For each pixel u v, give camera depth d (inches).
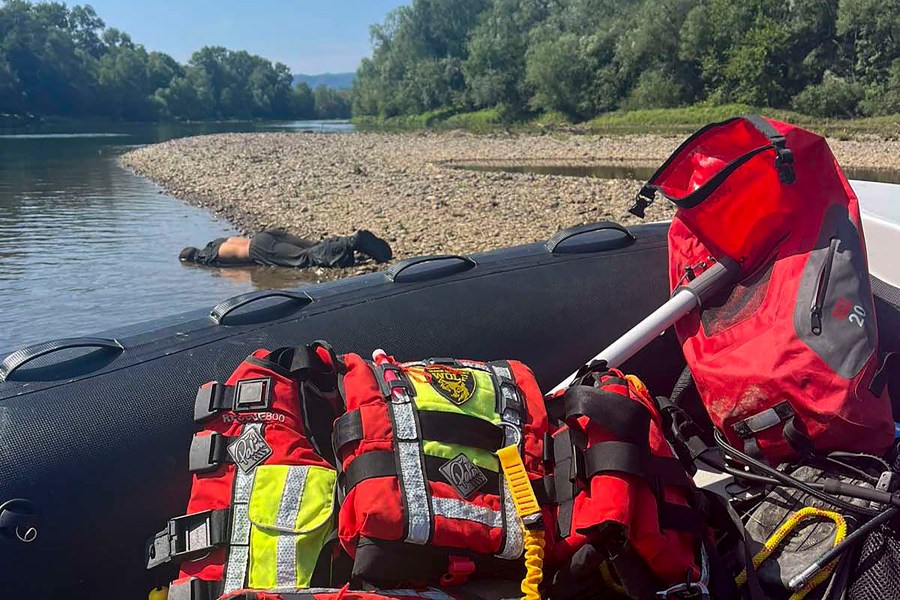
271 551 60.1
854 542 65.9
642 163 973.8
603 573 64.7
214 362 85.9
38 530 70.2
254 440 64.9
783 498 74.2
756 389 77.5
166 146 1191.6
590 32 2176.4
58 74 2923.2
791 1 1651.1
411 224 450.3
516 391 69.4
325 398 70.4
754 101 1652.3
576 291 111.3
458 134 1616.6
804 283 80.3
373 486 58.9
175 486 78.0
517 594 60.7
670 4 1779.0
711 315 90.0
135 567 75.2
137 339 86.8
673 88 1785.2
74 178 784.3
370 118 3068.4
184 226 483.5
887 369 88.9
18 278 346.9
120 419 77.4
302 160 911.7
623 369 109.1
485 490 61.8
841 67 1604.3
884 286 102.9
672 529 62.6
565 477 63.7
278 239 374.9
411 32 2886.3
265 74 4183.1
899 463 73.7
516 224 436.5
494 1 2667.3
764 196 86.9
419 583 59.7
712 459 78.7
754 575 65.7
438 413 63.7
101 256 393.7
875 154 933.2
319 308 98.0
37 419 74.8
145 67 3395.7
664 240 124.0
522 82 2182.6
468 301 104.9
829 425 73.2
